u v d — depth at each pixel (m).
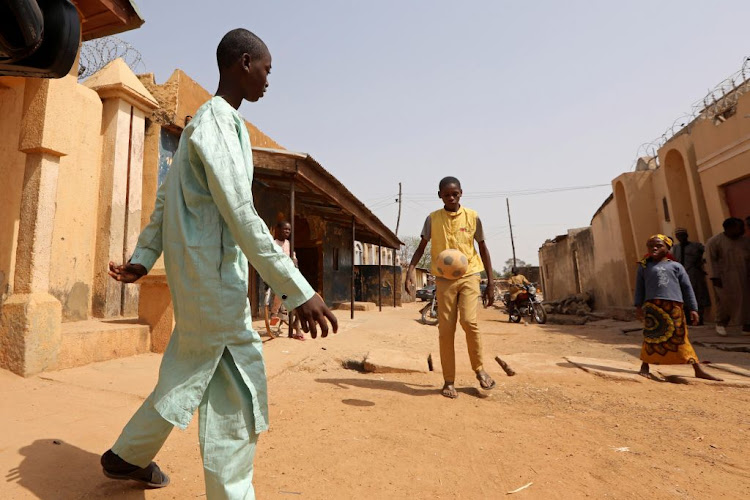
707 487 2.19
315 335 1.39
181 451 2.46
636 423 3.26
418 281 40.25
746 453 2.66
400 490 2.11
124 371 3.76
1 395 2.86
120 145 6.28
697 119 10.01
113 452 1.75
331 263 14.79
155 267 4.78
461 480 2.24
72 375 3.45
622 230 13.52
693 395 4.09
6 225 4.16
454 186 4.28
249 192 1.42
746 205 8.73
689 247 9.20
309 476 2.21
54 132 3.57
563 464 2.46
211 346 1.46
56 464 2.03
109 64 6.51
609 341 8.02
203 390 1.45
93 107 5.89
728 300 7.66
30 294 3.40
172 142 7.70
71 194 5.44
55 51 1.89
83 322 5.20
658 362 4.68
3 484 1.78
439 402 3.79
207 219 1.50
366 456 2.51
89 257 5.72
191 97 8.05
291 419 3.17
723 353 6.25
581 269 20.39
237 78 1.74
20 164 4.27
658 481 2.25
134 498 1.87
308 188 7.92
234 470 1.42
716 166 9.32
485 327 11.19
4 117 4.30
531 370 5.02
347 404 3.63
